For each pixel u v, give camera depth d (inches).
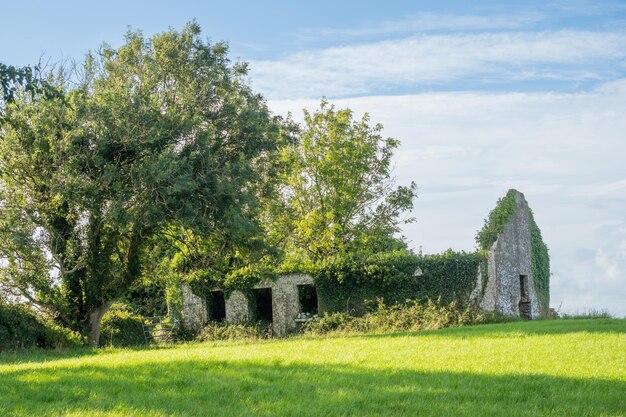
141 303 1854.1
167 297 1723.7
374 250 1994.3
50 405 417.1
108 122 1183.6
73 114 1176.8
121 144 1192.2
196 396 450.3
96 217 1203.9
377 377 516.4
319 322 1553.9
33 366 634.8
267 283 1664.6
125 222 1160.2
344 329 1472.7
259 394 456.8
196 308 1716.3
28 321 1134.4
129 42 1368.1
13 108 1157.1
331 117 1994.3
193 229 1202.0
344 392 457.7
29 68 678.5
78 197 1150.3
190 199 1208.2
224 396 450.0
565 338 805.2
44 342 1144.8
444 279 1488.7
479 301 1464.1
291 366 576.7
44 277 1205.1
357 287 1565.0
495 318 1413.6
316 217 1926.7
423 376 521.7
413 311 1432.1
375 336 1015.0
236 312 1688.0
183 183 1159.0
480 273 1470.2
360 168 1963.6
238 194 1261.1
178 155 1202.6
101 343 1378.0
